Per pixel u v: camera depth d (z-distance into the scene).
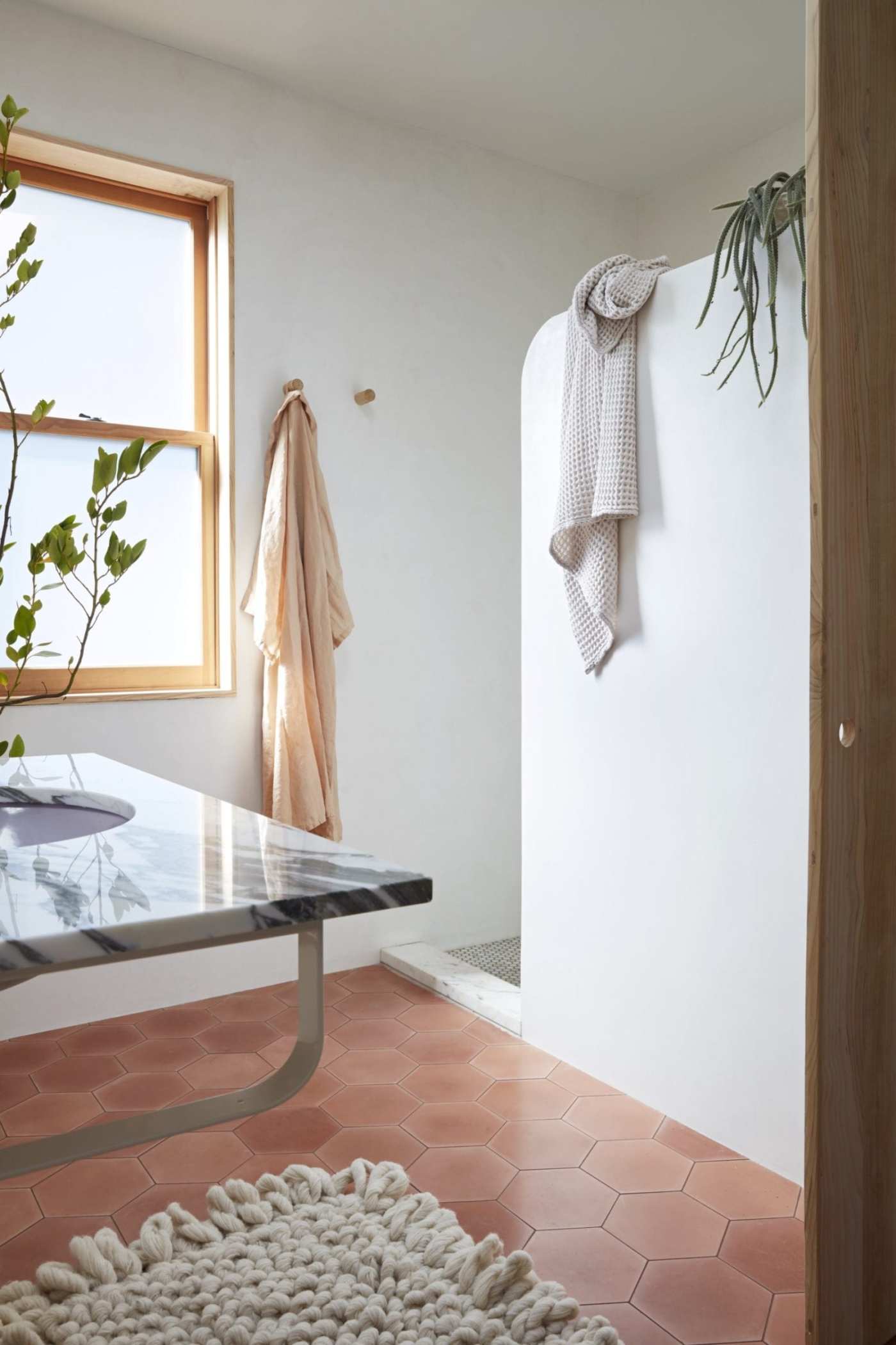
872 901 1.69
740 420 2.26
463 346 3.79
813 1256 1.61
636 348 2.48
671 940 2.46
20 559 3.04
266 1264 1.88
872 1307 1.73
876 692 1.69
